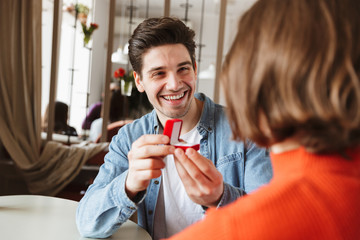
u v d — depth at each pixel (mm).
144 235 1070
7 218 1145
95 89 6531
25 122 3387
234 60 436
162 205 1234
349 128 365
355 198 371
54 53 3607
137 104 5398
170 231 1221
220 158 1229
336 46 364
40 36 3371
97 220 999
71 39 5520
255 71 407
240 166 1213
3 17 3279
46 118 3863
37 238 997
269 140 427
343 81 360
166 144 865
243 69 419
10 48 3307
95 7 6277
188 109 1229
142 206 1240
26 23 3324
